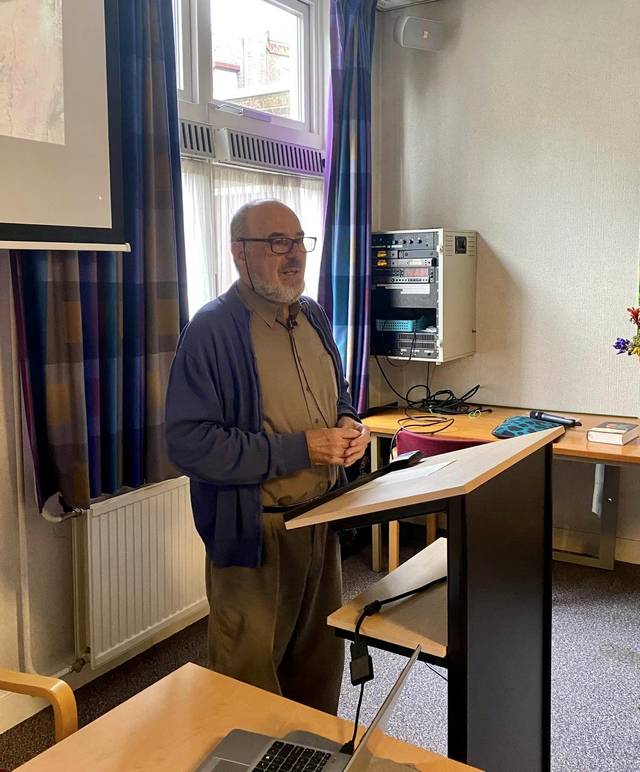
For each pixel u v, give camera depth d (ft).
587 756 7.48
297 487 6.44
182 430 6.04
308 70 12.26
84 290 7.73
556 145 11.97
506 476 4.98
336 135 11.71
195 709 4.24
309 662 6.98
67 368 7.63
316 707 7.02
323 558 6.78
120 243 7.74
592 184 11.75
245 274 6.50
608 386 11.94
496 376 12.92
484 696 4.73
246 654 6.31
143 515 8.84
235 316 6.39
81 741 3.94
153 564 9.05
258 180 11.00
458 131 12.82
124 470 8.53
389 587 5.20
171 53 8.48
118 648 8.73
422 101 13.10
